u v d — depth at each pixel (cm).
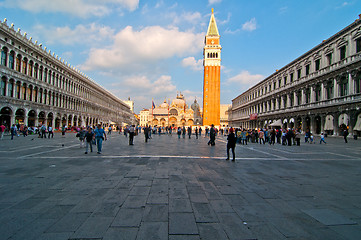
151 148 1827
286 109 5506
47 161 1115
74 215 461
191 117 14725
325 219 464
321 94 4144
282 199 586
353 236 393
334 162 1210
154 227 412
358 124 3197
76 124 6350
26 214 464
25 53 4097
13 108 3759
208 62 10219
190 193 618
